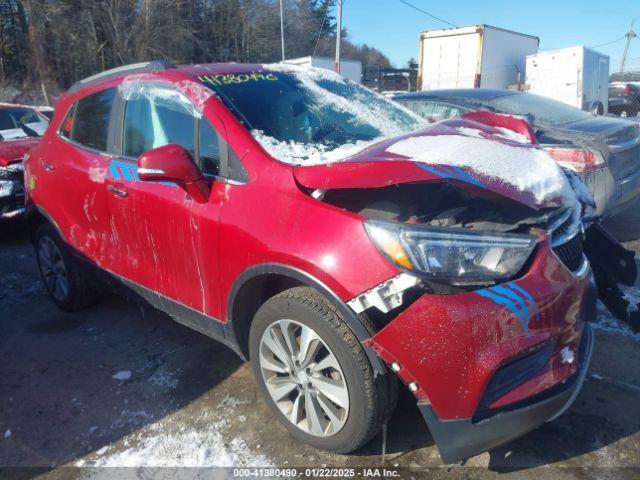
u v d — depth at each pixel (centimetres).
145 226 304
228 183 260
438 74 1595
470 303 200
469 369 200
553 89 1403
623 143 522
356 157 242
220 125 274
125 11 3306
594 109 860
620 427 262
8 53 3319
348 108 335
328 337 221
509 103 602
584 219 284
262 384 261
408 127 346
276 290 268
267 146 263
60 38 3192
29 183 413
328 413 235
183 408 289
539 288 211
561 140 510
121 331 383
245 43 4078
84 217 356
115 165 327
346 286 209
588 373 309
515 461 241
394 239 203
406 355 203
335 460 245
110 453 257
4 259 562
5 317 414
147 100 319
